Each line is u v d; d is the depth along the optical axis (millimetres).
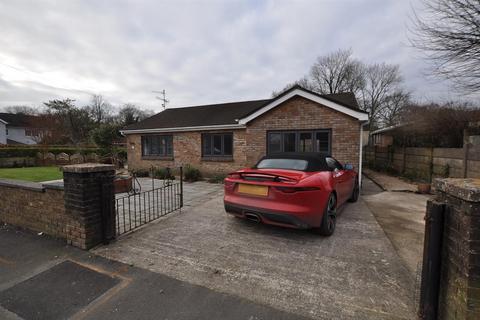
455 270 1437
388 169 11602
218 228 4008
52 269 2691
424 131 9406
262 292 2254
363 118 7020
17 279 2512
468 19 5297
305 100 7793
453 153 6812
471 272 1296
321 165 4199
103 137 18984
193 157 11258
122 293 2260
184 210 5168
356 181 6109
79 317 1959
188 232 3820
